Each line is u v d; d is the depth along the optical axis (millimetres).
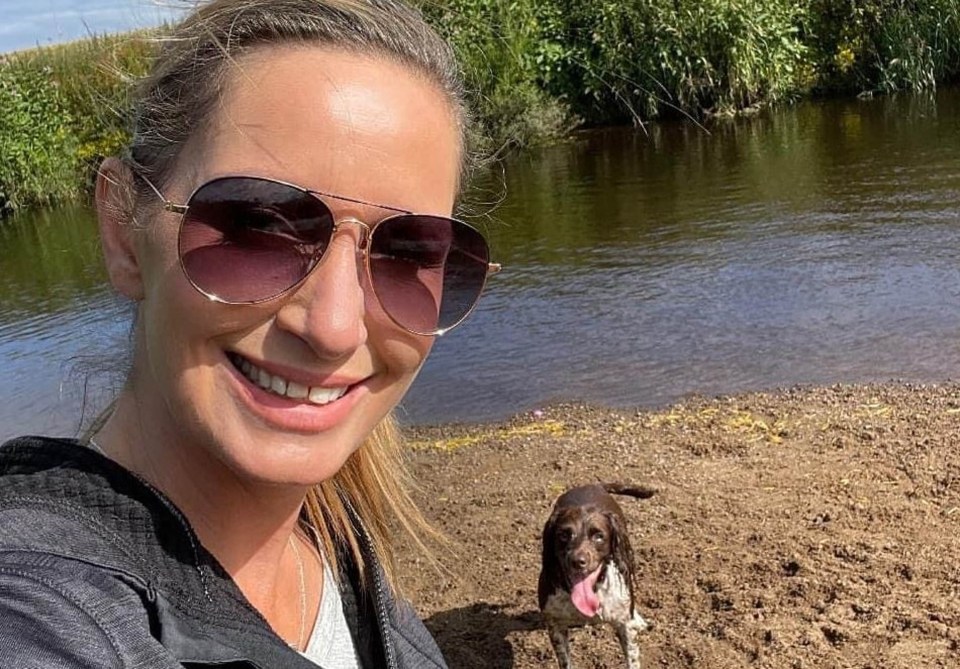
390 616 527
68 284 5035
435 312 446
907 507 1817
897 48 9109
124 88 493
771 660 1385
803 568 1617
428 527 625
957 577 1541
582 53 8844
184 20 414
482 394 2902
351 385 420
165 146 400
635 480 2104
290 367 391
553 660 1497
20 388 3326
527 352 3260
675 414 2562
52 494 355
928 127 7070
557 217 5520
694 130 8469
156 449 413
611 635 1546
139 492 367
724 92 8945
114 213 419
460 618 1620
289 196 384
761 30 8852
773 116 8727
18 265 5762
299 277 385
